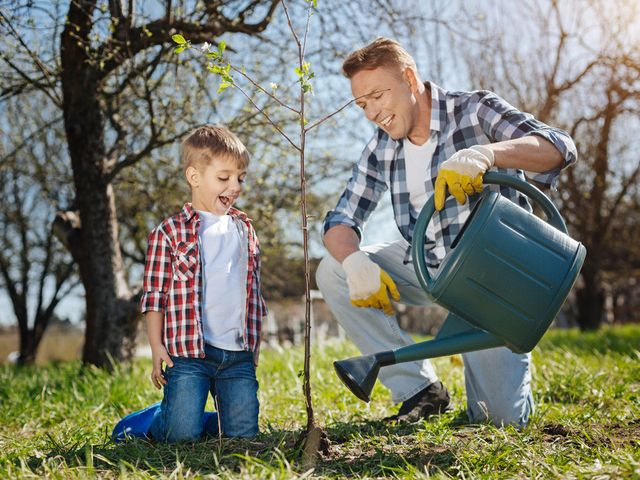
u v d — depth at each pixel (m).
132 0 3.88
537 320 1.82
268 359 4.70
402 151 2.46
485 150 1.95
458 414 2.49
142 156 4.62
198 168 2.25
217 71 1.86
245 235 2.33
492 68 8.16
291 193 5.62
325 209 6.97
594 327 9.80
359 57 2.24
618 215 10.23
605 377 3.21
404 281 2.62
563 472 1.65
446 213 2.37
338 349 5.18
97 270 4.79
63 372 4.70
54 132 7.55
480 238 1.81
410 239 2.47
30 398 3.41
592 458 1.79
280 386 3.44
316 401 2.93
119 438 2.19
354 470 1.76
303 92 1.87
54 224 4.97
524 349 1.86
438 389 2.50
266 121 4.68
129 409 3.20
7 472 1.71
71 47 4.12
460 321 1.91
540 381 3.13
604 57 7.37
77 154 4.68
